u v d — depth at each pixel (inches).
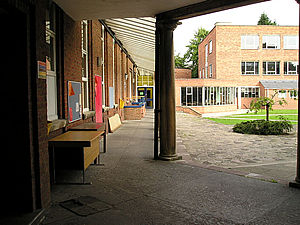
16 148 149.9
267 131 549.6
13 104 148.6
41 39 157.8
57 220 147.3
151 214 154.8
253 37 1574.8
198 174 233.8
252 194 187.2
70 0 225.6
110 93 520.7
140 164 265.7
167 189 195.8
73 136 219.1
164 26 270.7
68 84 262.1
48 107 227.6
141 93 1437.0
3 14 144.3
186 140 476.7
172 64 278.1
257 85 1588.3
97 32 406.0
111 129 490.6
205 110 1344.7
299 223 145.0
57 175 227.0
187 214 155.2
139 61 1005.8
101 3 234.8
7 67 147.8
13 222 139.3
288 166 294.4
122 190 193.0
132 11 260.5
